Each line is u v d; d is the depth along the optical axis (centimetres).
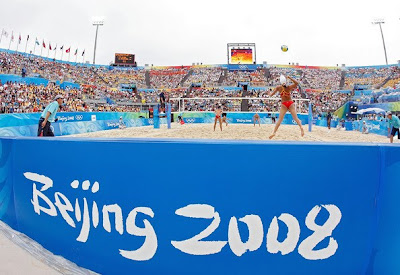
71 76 4481
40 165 194
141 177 154
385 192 133
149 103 4119
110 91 4188
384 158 132
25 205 211
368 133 1778
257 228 142
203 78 5319
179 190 149
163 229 152
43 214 197
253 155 140
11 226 226
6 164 226
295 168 137
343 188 135
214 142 144
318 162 136
